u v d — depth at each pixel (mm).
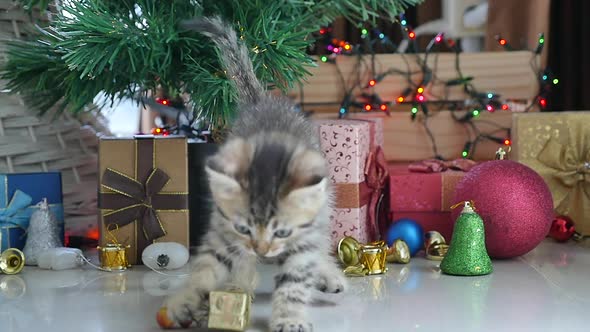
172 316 607
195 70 788
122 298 697
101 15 751
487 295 694
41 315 648
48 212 835
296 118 701
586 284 728
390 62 1018
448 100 1025
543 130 906
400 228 840
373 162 868
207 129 909
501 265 806
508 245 796
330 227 802
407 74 1018
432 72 1019
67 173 927
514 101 1063
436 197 873
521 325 610
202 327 618
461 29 1217
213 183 591
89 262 822
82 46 738
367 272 771
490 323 616
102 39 740
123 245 808
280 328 583
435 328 605
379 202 896
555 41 1174
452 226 878
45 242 826
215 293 600
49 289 732
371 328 607
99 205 818
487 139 1007
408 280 750
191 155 849
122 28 747
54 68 813
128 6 797
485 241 798
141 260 822
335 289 700
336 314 643
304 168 585
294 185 575
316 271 637
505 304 665
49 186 856
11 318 642
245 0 791
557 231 888
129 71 800
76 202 927
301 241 611
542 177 879
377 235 886
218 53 755
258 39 761
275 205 575
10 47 866
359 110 1037
